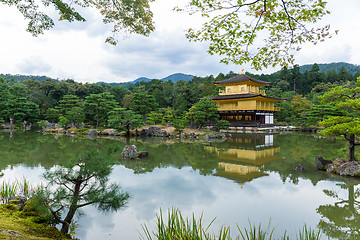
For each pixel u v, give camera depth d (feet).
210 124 171.94
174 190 36.01
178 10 16.29
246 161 59.11
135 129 130.62
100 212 28.02
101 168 21.01
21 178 40.60
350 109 51.65
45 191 19.92
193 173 46.78
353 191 36.17
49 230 19.38
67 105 155.63
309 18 15.42
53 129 140.05
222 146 85.97
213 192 35.32
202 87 242.99
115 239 21.93
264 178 43.21
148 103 147.54
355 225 25.12
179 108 192.85
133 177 43.47
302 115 162.40
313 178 43.42
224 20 16.33
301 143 94.22
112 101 147.02
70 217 21.56
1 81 193.77
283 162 57.98
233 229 23.65
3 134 119.55
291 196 33.81
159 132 121.70
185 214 27.48
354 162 46.14
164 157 63.82
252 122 167.53
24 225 19.04
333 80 334.44
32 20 22.89
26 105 159.84
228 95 188.24
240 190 36.27
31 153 66.03
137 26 24.32
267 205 30.42
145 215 27.20
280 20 15.69
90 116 191.93
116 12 23.00
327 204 30.89
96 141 95.20
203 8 15.70
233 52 18.22
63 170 21.11
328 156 64.95
